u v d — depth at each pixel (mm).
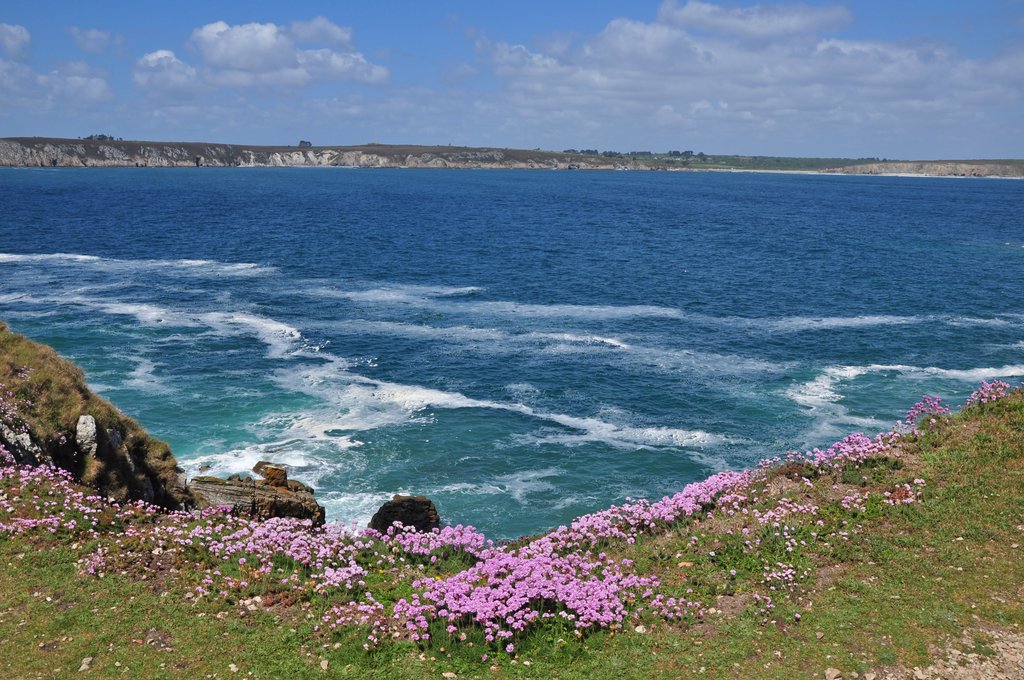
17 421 16922
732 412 30453
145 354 37312
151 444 20297
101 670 9914
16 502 13867
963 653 10141
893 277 64188
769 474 16266
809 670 10016
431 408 30609
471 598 11492
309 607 11617
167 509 18594
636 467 25359
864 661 10102
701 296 55750
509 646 10516
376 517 18609
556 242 87500
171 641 10555
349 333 43062
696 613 11328
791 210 143375
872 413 30297
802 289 58688
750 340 42469
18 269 62469
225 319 45969
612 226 106938
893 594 11391
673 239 91938
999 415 16703
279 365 36125
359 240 86250
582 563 13047
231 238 86375
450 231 97062
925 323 46844
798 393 32656
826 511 13867
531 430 28500
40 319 44281
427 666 10234
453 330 44250
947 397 32031
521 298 54594
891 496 14180
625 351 39688
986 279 63156
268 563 12812
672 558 13125
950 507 13477
